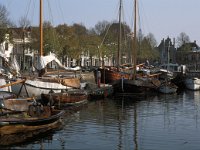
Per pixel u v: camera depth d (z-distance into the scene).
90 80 57.94
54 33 66.50
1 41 55.44
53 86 33.44
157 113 28.97
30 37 68.88
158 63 120.19
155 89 52.03
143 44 97.38
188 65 124.06
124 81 44.22
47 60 33.06
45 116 20.06
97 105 33.56
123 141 18.08
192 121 24.94
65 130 20.47
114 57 83.81
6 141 16.97
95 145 17.06
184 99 42.62
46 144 16.94
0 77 27.97
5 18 54.06
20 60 70.00
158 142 18.03
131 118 25.84
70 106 30.95
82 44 77.81
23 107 20.06
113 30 84.81
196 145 17.47
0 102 19.12
